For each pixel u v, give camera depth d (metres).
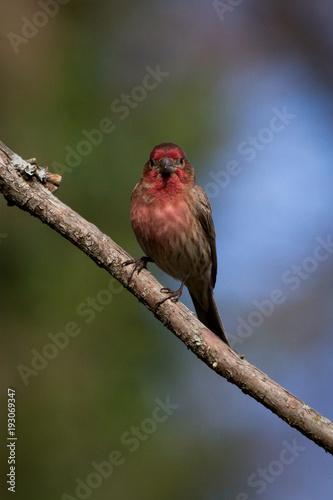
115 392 11.10
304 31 15.92
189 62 13.83
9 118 12.17
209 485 11.57
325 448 7.03
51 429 10.75
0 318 11.10
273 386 7.29
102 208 11.88
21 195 7.73
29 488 10.45
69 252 11.58
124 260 7.94
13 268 11.31
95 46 13.23
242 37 14.83
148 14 13.92
